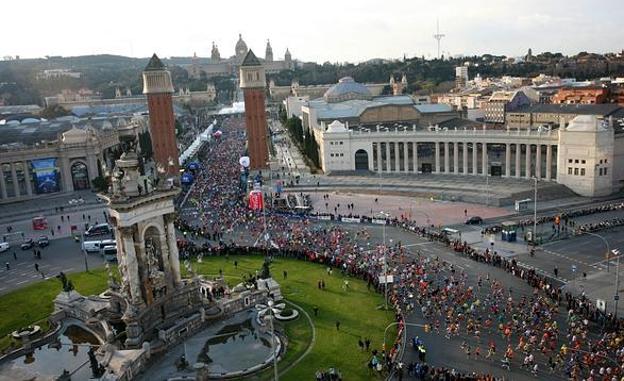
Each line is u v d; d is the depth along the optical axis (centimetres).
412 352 6569
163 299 7400
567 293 7731
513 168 17088
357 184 17100
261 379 6094
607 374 5666
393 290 8350
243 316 7819
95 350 6962
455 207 13875
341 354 6619
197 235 11850
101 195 7250
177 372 6259
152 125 18188
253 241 11425
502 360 6259
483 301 7869
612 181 14850
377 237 11412
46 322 7969
